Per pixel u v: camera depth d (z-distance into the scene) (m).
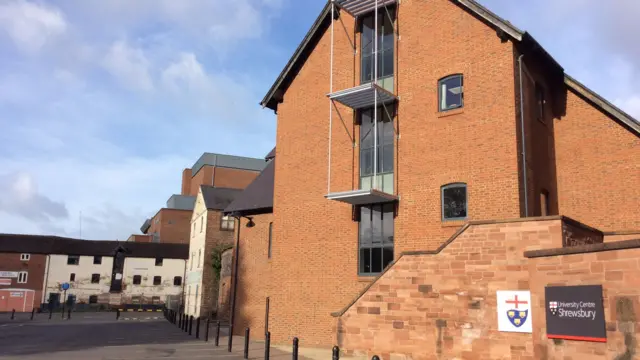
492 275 11.95
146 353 16.38
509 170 14.78
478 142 15.52
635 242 8.77
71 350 17.33
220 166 69.56
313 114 20.34
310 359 15.37
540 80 17.12
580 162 16.88
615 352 8.91
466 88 16.09
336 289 18.22
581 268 9.68
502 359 11.46
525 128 15.46
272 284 20.19
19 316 48.78
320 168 19.66
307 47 20.94
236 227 25.03
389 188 17.47
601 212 16.20
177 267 68.06
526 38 15.35
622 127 16.25
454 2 16.84
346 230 18.38
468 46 16.28
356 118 18.84
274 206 20.89
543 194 16.38
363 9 18.89
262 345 19.08
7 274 62.22
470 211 15.32
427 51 17.22
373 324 13.69
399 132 17.41
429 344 12.65
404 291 13.27
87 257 65.81
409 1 18.02
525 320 11.27
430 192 16.30
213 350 17.30
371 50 18.92
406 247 16.50
